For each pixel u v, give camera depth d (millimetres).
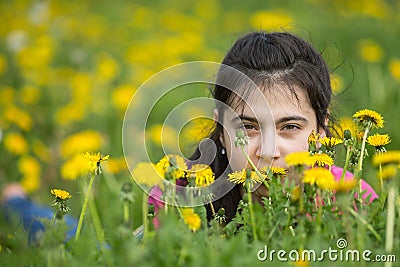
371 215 2055
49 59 6875
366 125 2279
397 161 1989
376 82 5691
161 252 1815
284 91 2670
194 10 10141
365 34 7777
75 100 5809
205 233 1939
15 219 2643
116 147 5105
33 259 2010
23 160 4402
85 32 8289
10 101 5660
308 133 2686
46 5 8695
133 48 7293
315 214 2084
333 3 9617
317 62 2889
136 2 10562
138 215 3607
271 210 2119
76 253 1936
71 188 4273
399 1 10227
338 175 2818
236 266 1754
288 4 9906
